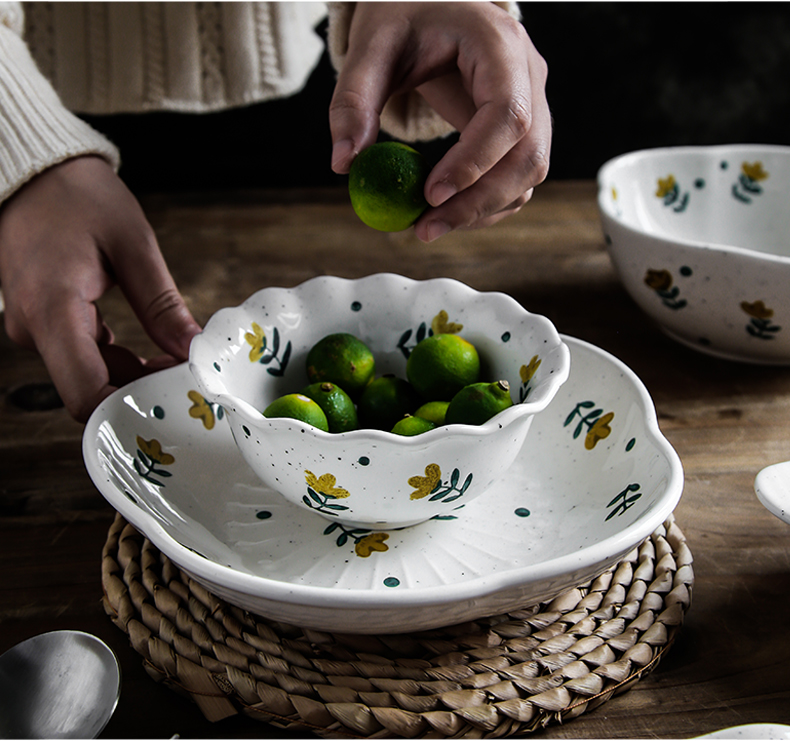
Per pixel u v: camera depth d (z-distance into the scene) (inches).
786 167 37.8
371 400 21.1
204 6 38.7
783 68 56.3
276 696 16.5
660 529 21.7
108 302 37.2
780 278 27.6
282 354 23.0
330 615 15.1
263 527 20.9
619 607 19.1
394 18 23.3
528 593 15.9
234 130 55.9
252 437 18.7
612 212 32.8
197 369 19.6
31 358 32.9
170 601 18.7
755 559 21.7
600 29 55.2
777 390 30.4
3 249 26.6
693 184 39.1
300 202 49.5
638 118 58.9
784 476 19.6
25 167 25.7
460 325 23.3
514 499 21.7
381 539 20.2
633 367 31.8
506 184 21.4
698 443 27.2
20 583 20.9
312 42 46.4
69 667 17.3
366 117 21.6
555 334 20.9
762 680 17.8
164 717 17.2
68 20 38.5
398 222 20.1
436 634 18.1
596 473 21.7
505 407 18.9
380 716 16.0
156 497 20.8
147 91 40.1
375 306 24.1
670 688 17.6
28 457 26.3
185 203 49.0
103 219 26.4
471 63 22.5
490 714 16.2
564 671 17.2
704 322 31.0
